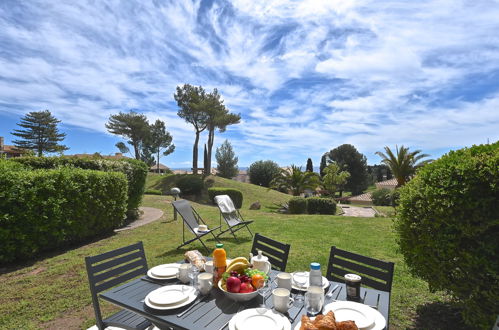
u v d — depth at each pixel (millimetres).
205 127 29922
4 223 4445
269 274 2264
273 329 1422
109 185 6770
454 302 2516
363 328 1447
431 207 2477
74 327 2762
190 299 1766
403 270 4137
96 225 6379
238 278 1810
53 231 5145
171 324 1540
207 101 27719
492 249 2135
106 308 3109
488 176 2195
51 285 3725
